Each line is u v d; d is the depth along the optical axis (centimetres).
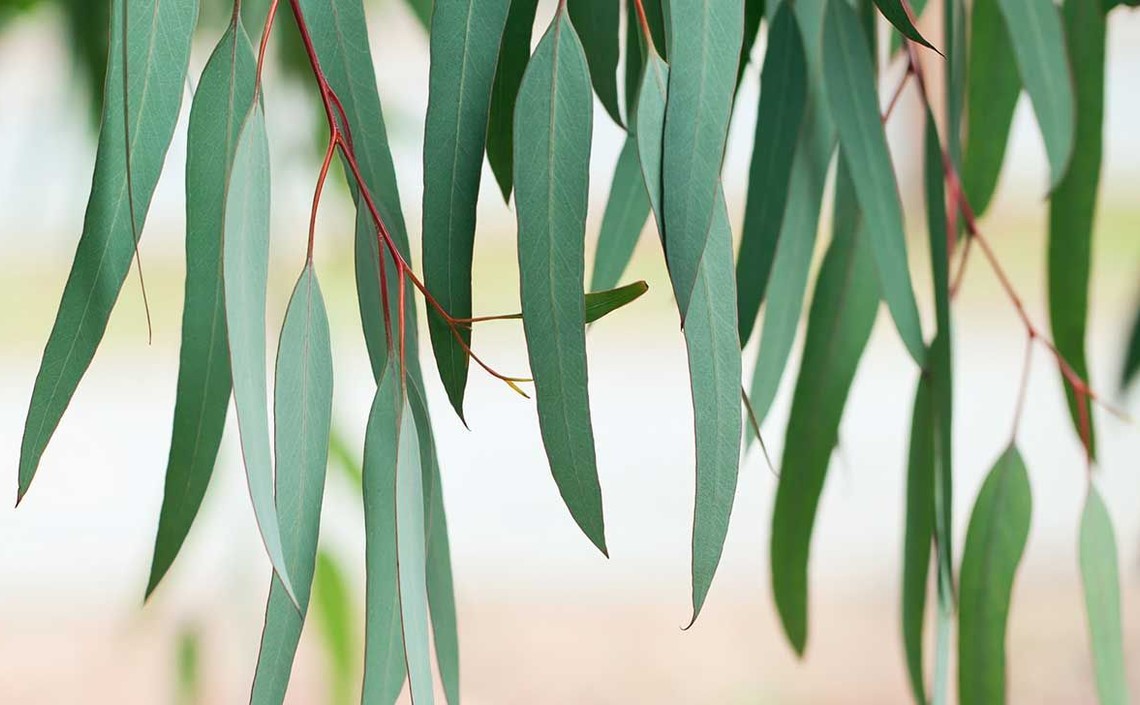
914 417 110
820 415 116
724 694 295
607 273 105
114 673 303
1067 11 113
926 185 105
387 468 91
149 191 90
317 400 91
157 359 580
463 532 411
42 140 139
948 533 106
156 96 90
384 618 92
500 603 353
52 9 132
